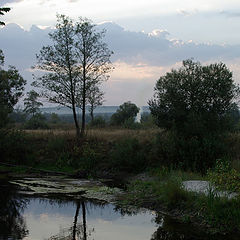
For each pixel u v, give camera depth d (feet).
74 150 92.07
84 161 87.20
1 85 136.67
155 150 82.84
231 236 36.47
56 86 100.48
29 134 102.68
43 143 98.27
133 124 138.82
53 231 38.96
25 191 60.39
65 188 63.41
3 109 98.27
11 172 82.99
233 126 85.20
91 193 58.85
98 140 96.94
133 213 46.21
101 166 85.71
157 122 85.30
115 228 40.06
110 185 67.41
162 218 43.47
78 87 101.81
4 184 67.41
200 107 81.82
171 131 82.12
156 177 70.44
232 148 79.36
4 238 36.32
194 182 52.85
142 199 51.85
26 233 38.04
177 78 83.97
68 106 102.68
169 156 77.66
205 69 83.61
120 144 87.76
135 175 78.28
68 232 38.55
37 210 47.96
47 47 100.22
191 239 36.06
